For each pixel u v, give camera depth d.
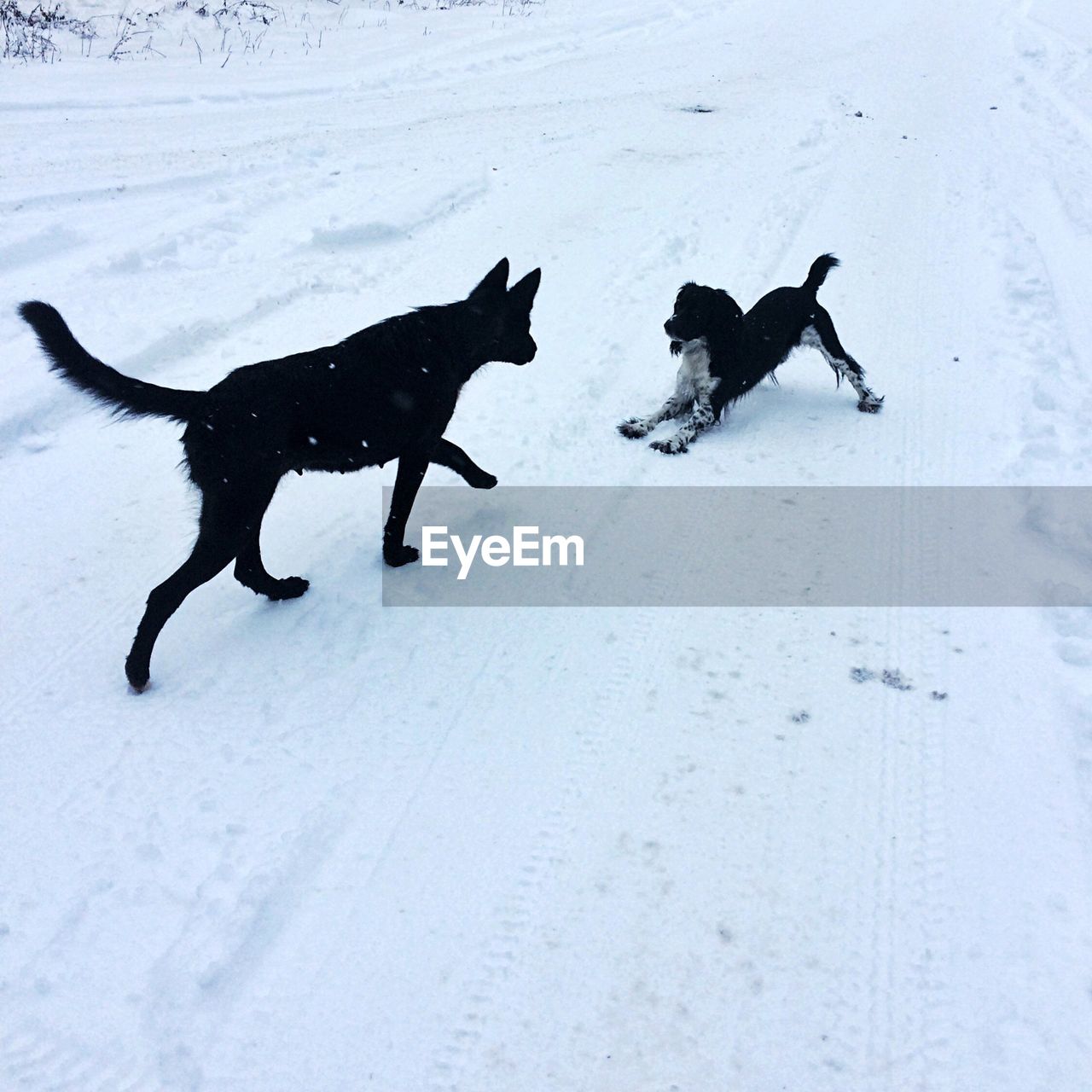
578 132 12.09
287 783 3.35
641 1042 2.58
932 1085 2.47
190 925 2.84
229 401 3.71
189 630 4.15
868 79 15.30
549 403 6.02
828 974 2.75
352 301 7.25
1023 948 2.79
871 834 3.17
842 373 6.02
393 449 4.27
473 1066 2.52
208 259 7.82
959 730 3.58
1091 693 3.64
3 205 8.45
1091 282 7.37
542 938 2.85
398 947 2.81
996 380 6.18
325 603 4.32
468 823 3.22
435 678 3.88
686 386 5.79
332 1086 2.47
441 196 9.39
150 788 3.33
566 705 3.75
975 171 10.54
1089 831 3.14
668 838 3.17
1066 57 16.62
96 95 12.32
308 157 10.53
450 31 17.97
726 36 18.92
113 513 4.93
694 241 8.56
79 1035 2.56
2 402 5.54
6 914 2.88
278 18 17.36
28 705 3.71
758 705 3.73
